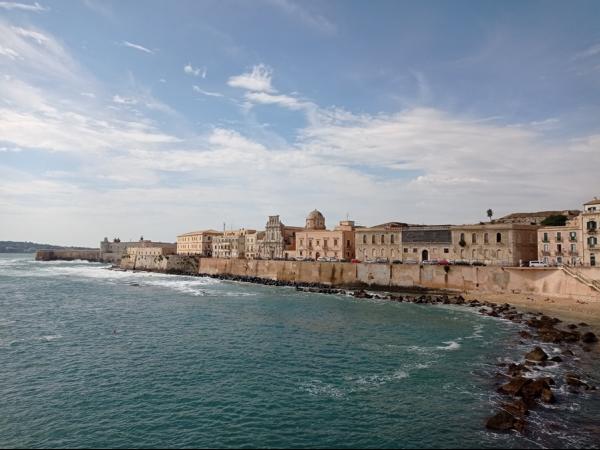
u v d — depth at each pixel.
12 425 29.11
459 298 82.12
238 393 34.56
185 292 103.88
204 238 195.75
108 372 39.75
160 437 27.53
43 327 60.00
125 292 103.69
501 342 49.56
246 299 90.38
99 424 29.28
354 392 34.56
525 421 28.69
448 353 45.22
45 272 181.12
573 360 41.56
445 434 27.39
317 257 134.50
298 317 67.62
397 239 109.06
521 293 80.25
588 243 77.88
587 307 67.88
